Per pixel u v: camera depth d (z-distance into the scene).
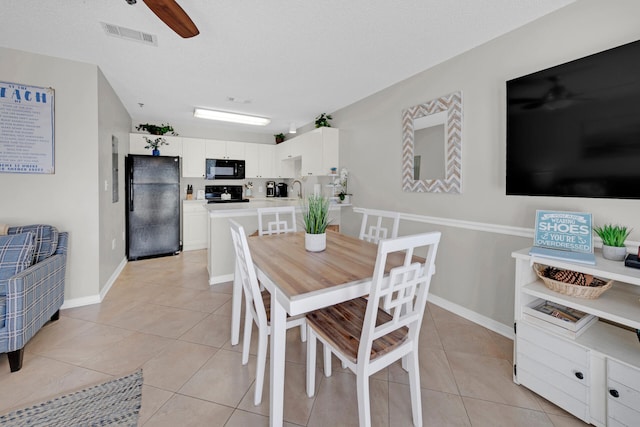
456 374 1.66
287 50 2.26
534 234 1.71
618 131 1.43
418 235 1.13
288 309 1.04
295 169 5.57
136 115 4.41
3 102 2.22
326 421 1.31
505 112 2.02
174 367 1.69
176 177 4.39
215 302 2.65
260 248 1.79
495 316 2.15
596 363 1.25
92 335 2.04
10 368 1.63
